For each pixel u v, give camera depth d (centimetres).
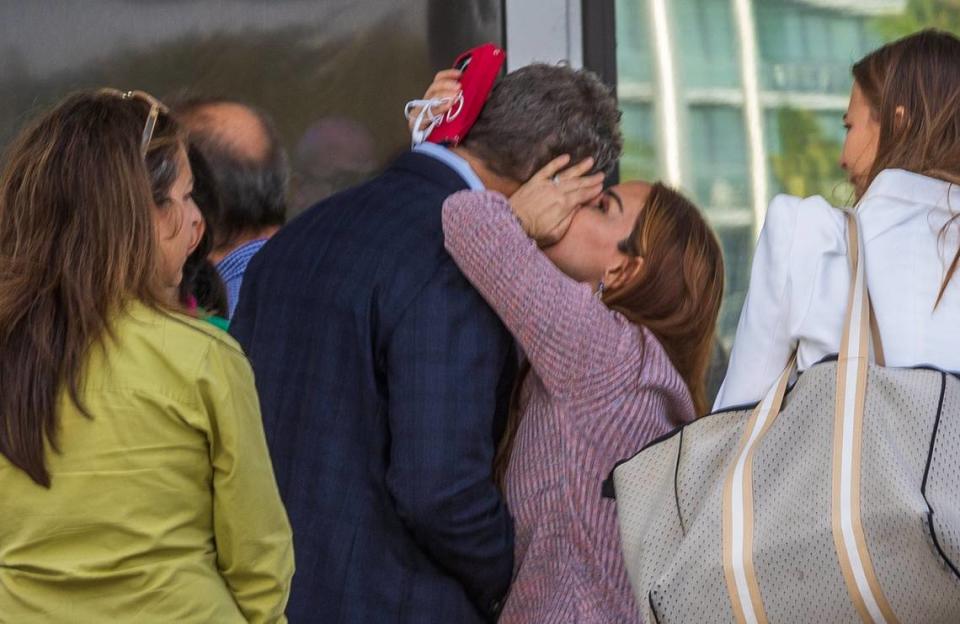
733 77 1296
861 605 668
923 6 1325
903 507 661
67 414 666
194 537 690
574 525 820
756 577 688
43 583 670
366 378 816
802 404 707
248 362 714
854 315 708
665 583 703
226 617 691
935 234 735
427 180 861
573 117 859
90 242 673
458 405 797
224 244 1064
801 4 1307
